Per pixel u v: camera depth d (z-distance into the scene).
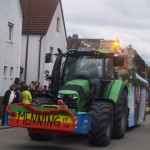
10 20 26.42
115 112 13.38
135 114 18.08
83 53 13.43
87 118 11.51
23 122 11.12
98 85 13.02
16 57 27.48
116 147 12.28
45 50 33.09
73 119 10.70
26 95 17.03
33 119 11.03
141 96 19.70
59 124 10.80
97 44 16.06
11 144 12.09
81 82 12.48
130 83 16.31
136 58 18.08
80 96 12.08
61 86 13.28
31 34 33.25
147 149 12.29
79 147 11.97
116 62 14.13
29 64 33.34
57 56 13.54
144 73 20.77
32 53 33.34
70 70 13.31
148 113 30.61
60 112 10.80
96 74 13.12
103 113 11.88
